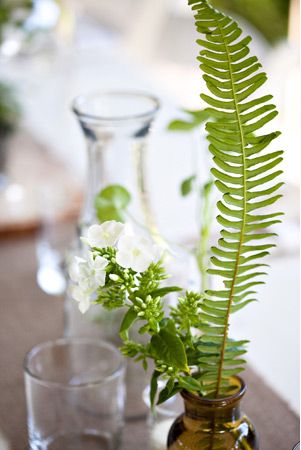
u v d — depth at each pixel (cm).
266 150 179
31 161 174
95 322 91
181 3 341
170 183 156
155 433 82
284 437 86
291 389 96
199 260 88
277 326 110
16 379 99
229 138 58
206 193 87
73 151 182
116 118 93
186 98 225
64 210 146
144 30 316
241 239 61
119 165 96
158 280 64
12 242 143
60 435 79
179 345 62
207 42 57
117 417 81
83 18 291
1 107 174
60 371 85
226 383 67
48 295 122
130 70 226
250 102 57
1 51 181
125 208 88
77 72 206
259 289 119
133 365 88
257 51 308
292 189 151
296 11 175
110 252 63
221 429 66
